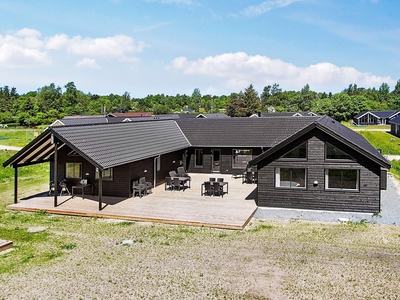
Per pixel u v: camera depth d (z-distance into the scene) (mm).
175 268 10383
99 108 107750
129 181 19078
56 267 10500
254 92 98875
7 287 9273
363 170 16172
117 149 18297
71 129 17141
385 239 12797
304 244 12344
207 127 29297
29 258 11203
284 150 17125
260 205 17500
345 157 16375
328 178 16703
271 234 13469
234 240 12805
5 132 68250
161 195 19734
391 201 18750
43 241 12750
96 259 11086
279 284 9383
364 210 16266
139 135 22297
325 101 97625
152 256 11297
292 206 17125
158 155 21453
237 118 30094
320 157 16656
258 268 10359
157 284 9398
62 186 19250
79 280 9648
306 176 16922
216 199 18750
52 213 16531
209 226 14391
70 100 107062
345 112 92625
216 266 10516
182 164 27359
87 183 19594
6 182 24453
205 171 27922
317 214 16250
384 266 10430
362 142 21078
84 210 16375
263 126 28422
